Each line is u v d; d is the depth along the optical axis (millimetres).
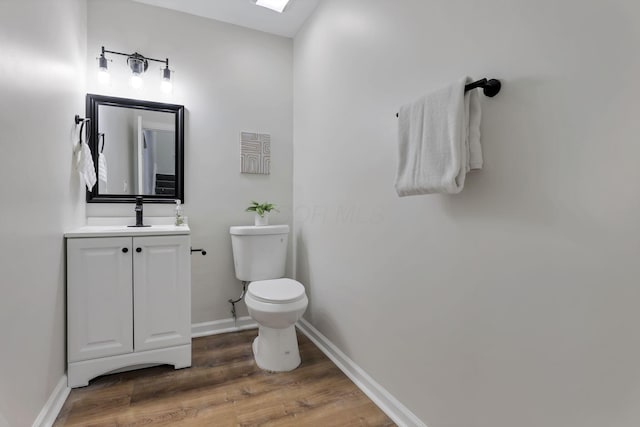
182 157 2248
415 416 1327
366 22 1656
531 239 894
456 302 1141
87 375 1624
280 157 2588
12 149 1035
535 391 891
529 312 903
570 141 803
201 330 2336
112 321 1676
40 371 1265
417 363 1321
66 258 1580
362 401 1555
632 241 696
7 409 1000
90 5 2021
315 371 1828
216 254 2377
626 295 707
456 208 1137
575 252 796
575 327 800
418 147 1114
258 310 1735
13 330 1042
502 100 967
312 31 2268
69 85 1635
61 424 1350
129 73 2123
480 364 1053
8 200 1009
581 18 778
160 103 2186
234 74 2430
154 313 1765
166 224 2203
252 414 1438
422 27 1288
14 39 1044
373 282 1603
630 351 703
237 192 2439
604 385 747
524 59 906
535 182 881
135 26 2137
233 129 2424
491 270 1012
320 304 2162
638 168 685
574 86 792
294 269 2617
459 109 978
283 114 2600
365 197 1671
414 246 1340
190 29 2291
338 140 1927
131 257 1710
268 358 1835
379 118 1554
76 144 1732
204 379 1722
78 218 1826
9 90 1013
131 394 1570
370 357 1619
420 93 1300
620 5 710
